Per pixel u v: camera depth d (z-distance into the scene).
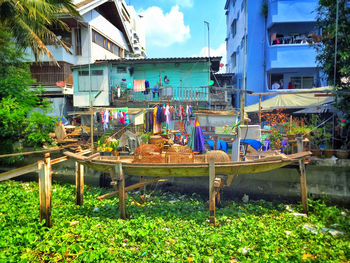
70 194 9.83
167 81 18.98
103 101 18.70
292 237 5.92
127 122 12.23
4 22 11.80
